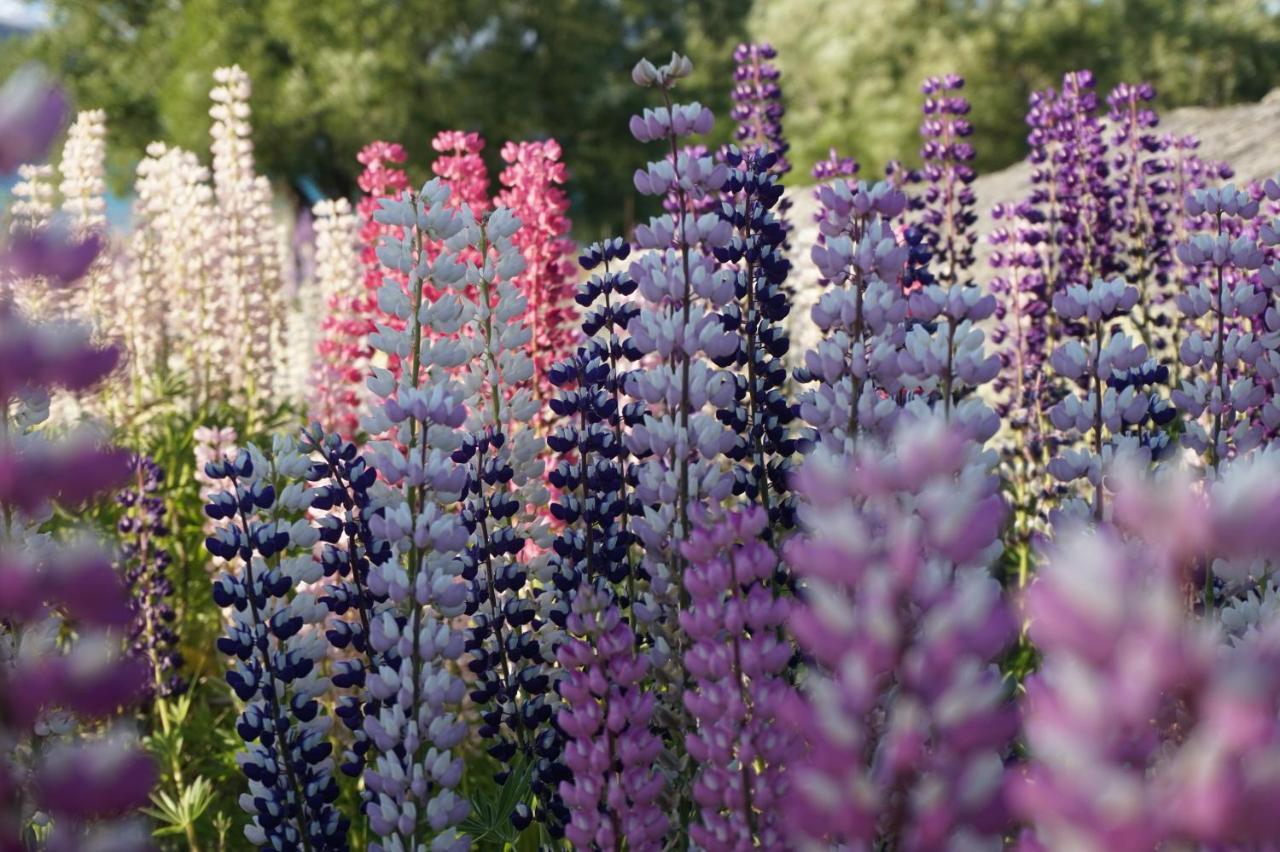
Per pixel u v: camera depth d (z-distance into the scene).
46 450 0.95
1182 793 0.66
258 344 6.88
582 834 1.62
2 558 0.88
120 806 0.92
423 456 2.00
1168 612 0.69
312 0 26.91
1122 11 41.19
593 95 31.02
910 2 36.47
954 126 5.09
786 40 37.44
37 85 0.79
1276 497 0.78
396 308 2.46
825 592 1.03
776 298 2.52
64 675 0.90
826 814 0.98
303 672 2.20
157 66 30.08
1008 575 3.54
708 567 1.54
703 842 1.52
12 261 0.87
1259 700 0.67
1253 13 42.75
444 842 1.75
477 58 28.78
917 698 0.93
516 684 2.34
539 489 2.72
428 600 1.85
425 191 2.46
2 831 0.96
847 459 1.65
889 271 1.98
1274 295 2.91
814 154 36.78
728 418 2.41
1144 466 2.11
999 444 4.82
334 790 2.21
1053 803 0.69
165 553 3.69
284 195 29.23
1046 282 4.91
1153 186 5.41
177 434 5.84
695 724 1.93
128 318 6.38
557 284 4.44
